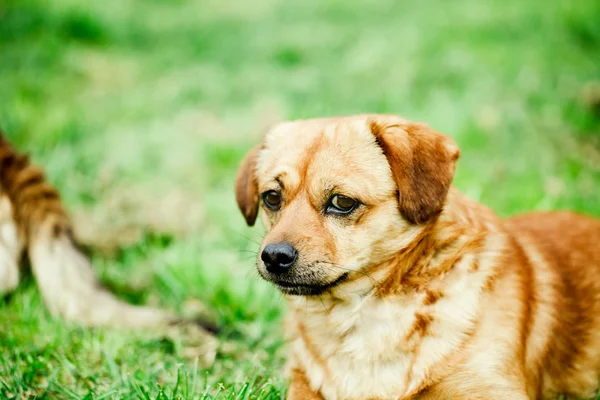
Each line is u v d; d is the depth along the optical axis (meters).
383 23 14.60
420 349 3.74
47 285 5.56
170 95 10.82
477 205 4.14
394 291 3.83
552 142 8.28
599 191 6.96
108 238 6.66
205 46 13.83
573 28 12.77
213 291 5.63
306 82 11.09
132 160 8.32
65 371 4.48
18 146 8.47
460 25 13.45
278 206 4.12
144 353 4.75
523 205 6.72
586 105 9.33
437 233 3.80
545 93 9.55
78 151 8.33
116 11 16.22
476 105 9.24
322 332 4.05
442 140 3.91
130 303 5.67
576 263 4.43
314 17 16.27
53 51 12.39
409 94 9.93
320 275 3.75
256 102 10.44
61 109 9.88
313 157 3.91
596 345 4.28
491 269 3.81
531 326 3.92
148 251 6.34
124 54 13.48
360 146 3.89
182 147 8.70
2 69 11.39
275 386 4.25
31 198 5.88
